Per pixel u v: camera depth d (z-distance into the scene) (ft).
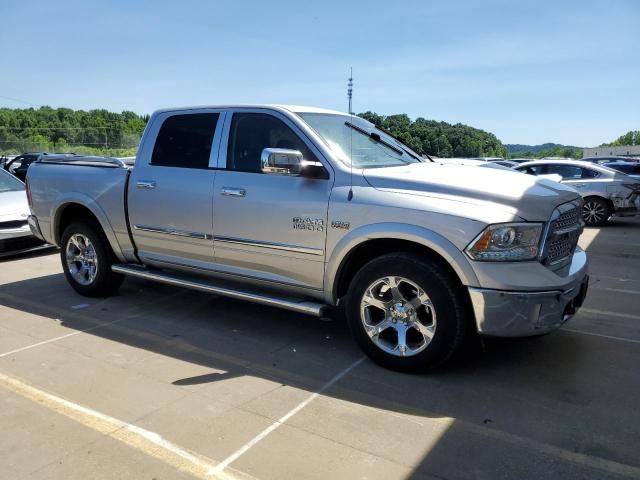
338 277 13.60
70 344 14.90
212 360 13.76
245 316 17.37
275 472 8.98
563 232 12.41
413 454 9.48
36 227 20.72
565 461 9.25
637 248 30.89
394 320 12.77
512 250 11.45
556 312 11.76
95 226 19.06
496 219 11.43
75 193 18.92
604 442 9.82
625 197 40.83
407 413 10.93
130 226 17.51
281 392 11.93
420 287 12.12
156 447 9.75
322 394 11.82
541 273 11.55
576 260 13.44
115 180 17.79
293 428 10.38
